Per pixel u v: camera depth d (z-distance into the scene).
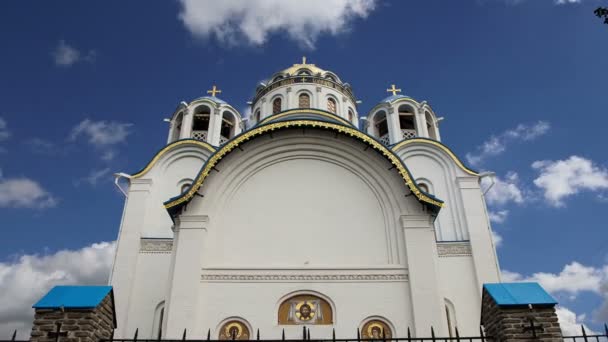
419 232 15.70
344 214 16.39
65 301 9.02
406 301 14.84
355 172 17.02
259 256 15.66
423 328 14.19
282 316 14.63
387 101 28.12
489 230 22.81
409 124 29.53
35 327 8.69
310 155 17.27
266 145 17.11
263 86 30.95
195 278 14.86
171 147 25.45
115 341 8.86
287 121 16.75
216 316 14.55
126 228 22.83
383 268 15.29
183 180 24.91
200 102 28.42
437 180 24.84
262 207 16.45
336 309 14.70
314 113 24.22
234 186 16.67
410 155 25.61
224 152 16.44
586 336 8.47
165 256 22.25
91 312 8.86
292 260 15.62
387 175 16.69
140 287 21.39
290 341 8.41
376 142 16.62
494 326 9.46
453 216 23.67
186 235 15.55
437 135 28.06
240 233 16.00
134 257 22.05
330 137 17.14
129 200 23.75
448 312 20.91
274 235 16.02
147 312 20.81
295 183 16.88
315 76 30.08
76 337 8.57
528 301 9.23
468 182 24.30
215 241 15.80
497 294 9.59
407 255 15.34
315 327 14.44
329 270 15.26
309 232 16.09
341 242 15.94
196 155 25.45
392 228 16.05
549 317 9.06
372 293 14.96
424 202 15.88
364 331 14.45
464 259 22.19
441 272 21.83
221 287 14.99
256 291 14.95
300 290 14.97
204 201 16.16
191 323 14.20
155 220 23.55
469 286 21.47
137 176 24.41
